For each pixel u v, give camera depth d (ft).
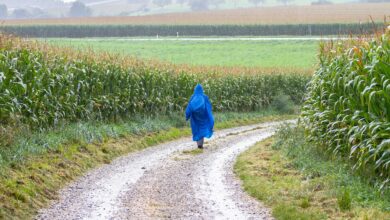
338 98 49.06
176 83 95.45
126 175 48.44
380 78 39.91
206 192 41.39
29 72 55.57
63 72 64.18
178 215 34.53
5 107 49.44
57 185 42.34
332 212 33.88
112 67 76.64
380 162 36.88
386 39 42.34
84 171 49.47
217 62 211.41
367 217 31.30
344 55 48.75
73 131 58.44
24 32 309.63
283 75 140.77
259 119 113.91
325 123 51.60
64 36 317.01
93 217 33.91
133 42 270.26
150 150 65.92
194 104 66.44
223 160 57.62
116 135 65.57
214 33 330.34
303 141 59.00
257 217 34.09
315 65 59.06
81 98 68.23
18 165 42.16
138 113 81.56
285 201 36.83
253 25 324.80
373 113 40.11
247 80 124.36
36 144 49.70
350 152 42.55
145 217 33.99
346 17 347.36
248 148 66.44
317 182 41.34
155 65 96.02
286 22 330.54
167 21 362.12
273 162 53.06
